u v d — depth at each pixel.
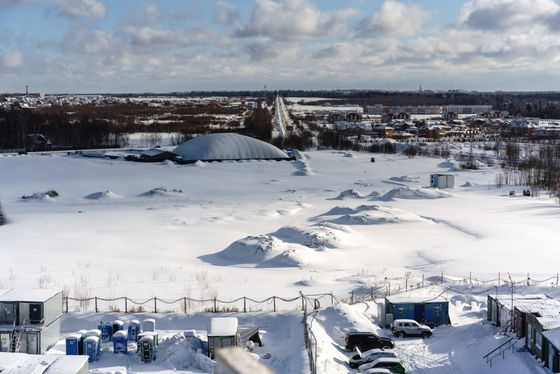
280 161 162.50
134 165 148.12
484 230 79.12
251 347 37.94
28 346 36.53
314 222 85.19
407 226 82.75
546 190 116.94
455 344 39.19
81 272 57.16
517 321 38.12
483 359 36.28
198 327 42.06
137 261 62.75
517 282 53.09
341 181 131.00
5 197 107.19
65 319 42.53
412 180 130.00
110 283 52.88
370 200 106.12
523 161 156.12
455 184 126.88
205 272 57.28
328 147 198.75
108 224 83.12
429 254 66.12
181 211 93.31
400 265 62.22
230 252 66.44
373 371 32.44
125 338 37.19
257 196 109.88
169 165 149.75
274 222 86.31
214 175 136.75
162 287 51.25
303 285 51.84
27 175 130.25
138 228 80.62
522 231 78.12
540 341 34.25
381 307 43.62
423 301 43.31
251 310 45.00
